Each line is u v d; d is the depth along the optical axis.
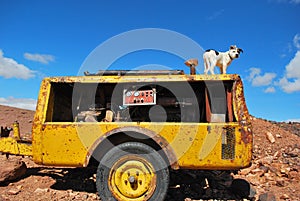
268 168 6.93
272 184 6.19
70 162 4.75
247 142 4.48
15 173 5.69
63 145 4.76
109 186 4.66
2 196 5.07
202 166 4.55
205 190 5.65
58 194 5.26
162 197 4.55
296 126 13.38
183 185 5.79
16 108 19.17
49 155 4.78
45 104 4.95
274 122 13.88
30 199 5.02
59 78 5.04
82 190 5.56
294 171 6.79
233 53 6.80
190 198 5.32
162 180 4.58
